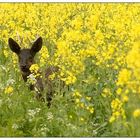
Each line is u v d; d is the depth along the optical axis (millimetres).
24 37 18172
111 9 23578
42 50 15789
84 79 13398
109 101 13117
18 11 22953
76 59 13305
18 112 13906
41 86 14867
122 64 13875
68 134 12125
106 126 12805
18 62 15766
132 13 21359
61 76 14453
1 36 20266
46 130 12812
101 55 14195
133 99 10641
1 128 13016
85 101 12766
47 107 13953
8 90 14016
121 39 15547
